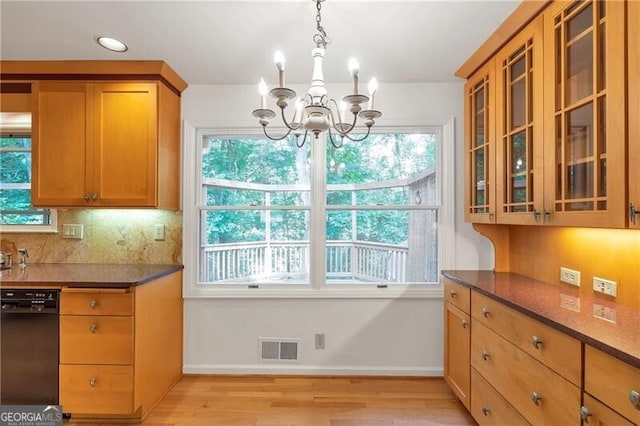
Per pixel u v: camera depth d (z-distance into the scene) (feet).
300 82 9.07
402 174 9.37
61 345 6.73
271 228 9.46
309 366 9.16
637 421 3.20
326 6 5.82
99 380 6.72
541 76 5.36
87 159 7.98
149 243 9.20
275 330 9.20
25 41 6.95
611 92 4.06
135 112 7.98
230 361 9.22
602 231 5.51
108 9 5.91
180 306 9.07
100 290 6.72
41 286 6.75
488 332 6.07
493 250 8.98
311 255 9.26
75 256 9.22
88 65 7.81
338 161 9.37
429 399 7.97
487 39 6.64
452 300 7.75
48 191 7.98
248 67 8.18
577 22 4.75
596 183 4.32
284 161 9.42
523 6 5.53
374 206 9.31
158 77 8.02
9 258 8.81
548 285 6.59
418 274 9.34
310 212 9.31
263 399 7.95
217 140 9.43
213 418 7.22
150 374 7.44
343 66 8.12
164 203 8.34
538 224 5.42
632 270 4.99
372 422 7.07
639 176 3.76
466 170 7.94
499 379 5.70
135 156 7.98
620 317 4.49
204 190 9.41
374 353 9.16
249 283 9.31
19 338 6.77
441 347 9.13
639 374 3.20
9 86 8.24
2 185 9.18
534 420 4.75
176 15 6.08
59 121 7.98
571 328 4.04
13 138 9.23
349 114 9.15
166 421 7.12
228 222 9.48
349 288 9.20
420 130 9.31
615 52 4.01
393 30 6.57
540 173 5.39
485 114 7.13
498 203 6.58
